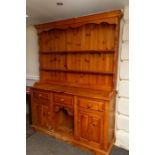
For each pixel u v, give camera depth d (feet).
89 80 8.13
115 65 6.91
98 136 6.75
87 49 7.91
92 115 6.79
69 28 8.27
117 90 7.27
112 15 6.37
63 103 7.66
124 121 7.20
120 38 6.94
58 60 9.08
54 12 7.26
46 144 7.67
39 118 8.75
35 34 10.13
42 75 9.68
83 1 5.94
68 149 7.28
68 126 8.69
